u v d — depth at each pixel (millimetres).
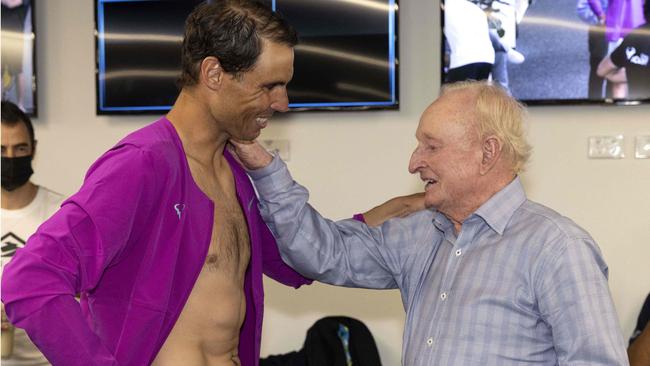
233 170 1951
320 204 3727
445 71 3510
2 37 3873
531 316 1660
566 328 1594
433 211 1996
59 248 1472
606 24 3389
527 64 3451
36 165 3949
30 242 1495
